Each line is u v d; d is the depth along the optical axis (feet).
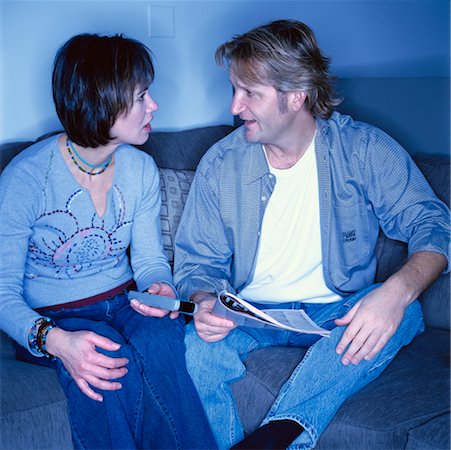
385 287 4.99
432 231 5.39
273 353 5.35
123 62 4.88
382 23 8.65
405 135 7.53
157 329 5.04
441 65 8.41
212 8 7.97
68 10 7.04
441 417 4.49
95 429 4.73
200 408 4.98
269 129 5.32
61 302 5.29
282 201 5.67
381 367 5.11
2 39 6.70
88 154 5.16
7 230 5.00
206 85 8.14
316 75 5.25
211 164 5.87
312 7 8.41
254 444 4.53
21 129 6.93
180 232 5.97
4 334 5.36
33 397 4.66
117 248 5.53
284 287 5.74
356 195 5.72
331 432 4.78
